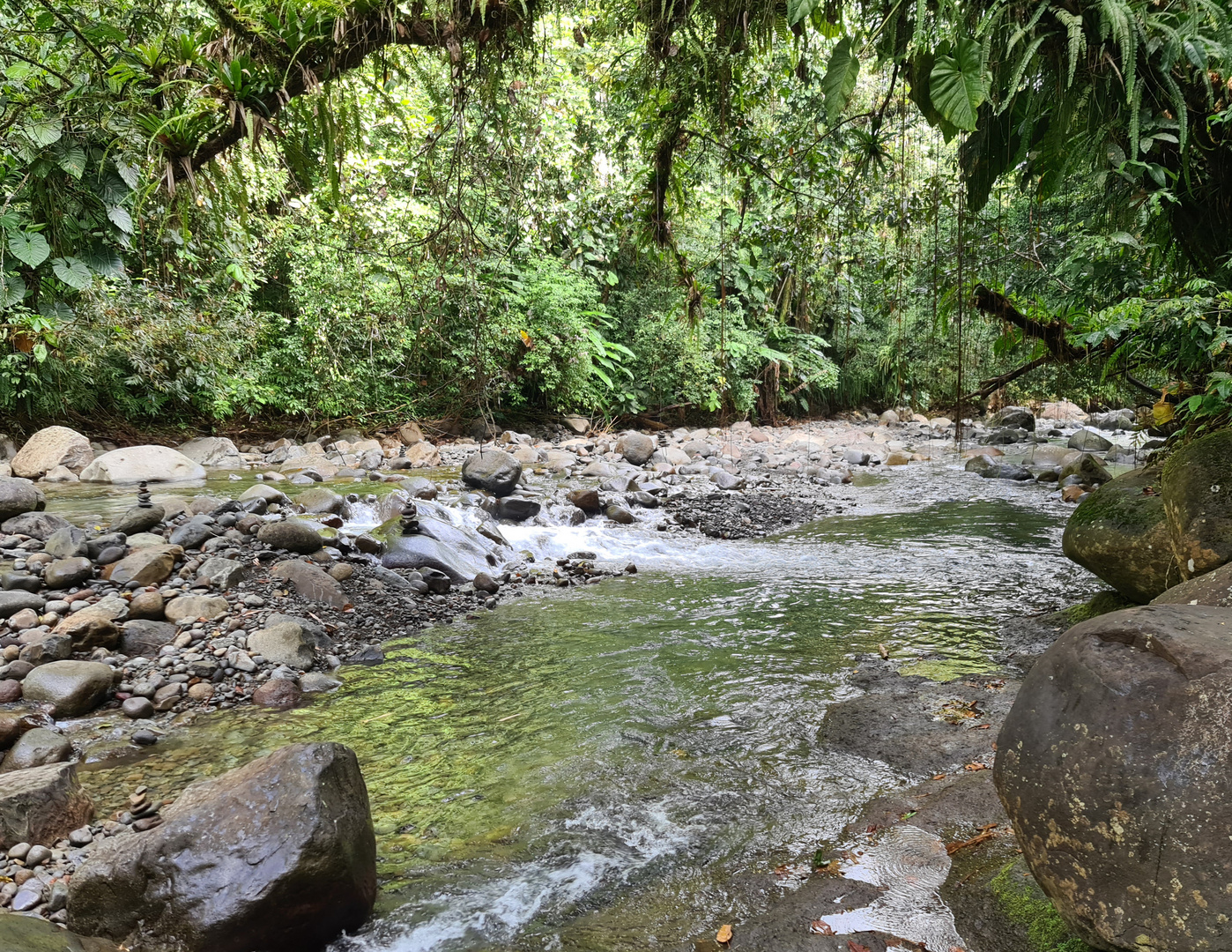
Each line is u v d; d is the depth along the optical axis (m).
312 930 2.40
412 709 4.15
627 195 6.27
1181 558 3.35
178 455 9.59
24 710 3.90
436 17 4.52
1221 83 3.45
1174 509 3.44
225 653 4.56
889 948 2.24
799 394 19.48
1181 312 3.88
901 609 5.69
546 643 5.12
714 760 3.52
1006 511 9.43
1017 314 5.40
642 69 5.21
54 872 2.73
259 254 11.37
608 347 15.55
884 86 5.64
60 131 6.54
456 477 10.12
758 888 2.60
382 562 6.36
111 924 2.42
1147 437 9.41
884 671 4.48
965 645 4.87
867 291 11.52
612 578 6.83
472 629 5.44
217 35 4.50
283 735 3.84
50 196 8.34
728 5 4.63
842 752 3.54
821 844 2.83
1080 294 5.07
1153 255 4.49
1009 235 5.77
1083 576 6.48
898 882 2.54
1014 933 2.19
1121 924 1.67
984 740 3.50
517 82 5.55
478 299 7.38
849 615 5.58
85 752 3.62
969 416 18.42
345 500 7.72
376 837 2.99
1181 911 1.59
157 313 9.92
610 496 9.61
